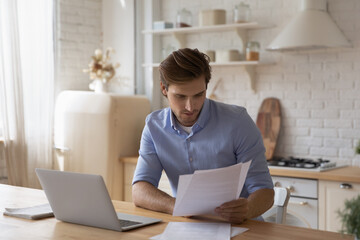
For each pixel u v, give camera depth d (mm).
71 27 4754
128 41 4855
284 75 4082
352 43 3781
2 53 4105
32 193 2436
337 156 3875
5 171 4289
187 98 1888
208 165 2127
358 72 3779
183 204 1701
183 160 2154
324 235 1657
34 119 4371
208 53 4258
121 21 4906
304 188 3434
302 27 3654
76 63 4820
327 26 3646
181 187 1632
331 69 3885
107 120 4168
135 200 2123
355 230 1256
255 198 1938
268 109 4121
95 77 4551
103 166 4188
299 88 4020
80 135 4309
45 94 4434
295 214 3477
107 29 4988
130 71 4852
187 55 1851
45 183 1833
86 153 4281
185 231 1693
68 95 4438
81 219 1798
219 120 2109
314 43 3572
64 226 1791
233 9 4316
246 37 4238
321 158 3939
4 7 4125
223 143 2088
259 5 4184
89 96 4312
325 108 3920
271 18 4129
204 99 1939
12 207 2123
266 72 4164
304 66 3994
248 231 1699
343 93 3844
